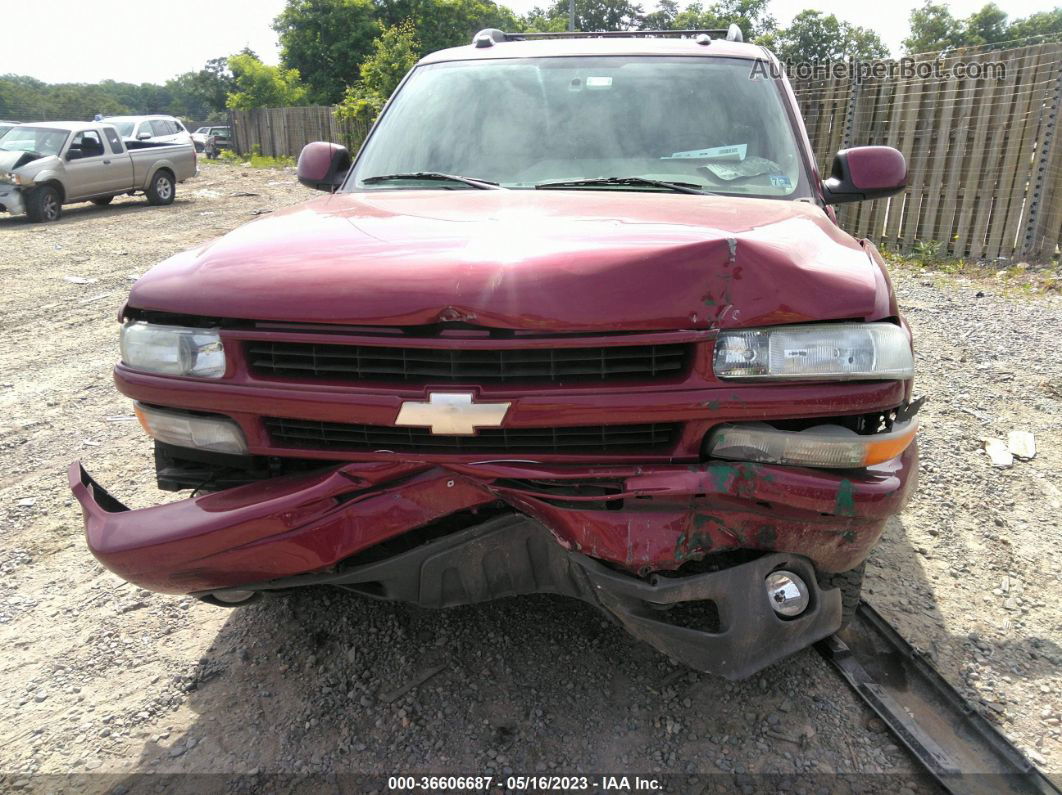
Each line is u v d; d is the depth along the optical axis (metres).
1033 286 8.02
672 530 2.00
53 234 12.86
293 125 28.56
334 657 2.71
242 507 2.11
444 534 2.25
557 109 3.28
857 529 2.07
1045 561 3.28
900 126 9.71
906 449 2.15
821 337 1.96
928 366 5.62
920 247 9.52
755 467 1.97
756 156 3.06
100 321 7.76
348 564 2.26
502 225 2.28
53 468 4.38
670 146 3.11
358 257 2.11
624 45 3.62
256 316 2.06
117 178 15.69
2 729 2.45
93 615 3.03
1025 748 2.29
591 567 2.07
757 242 1.98
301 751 2.32
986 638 2.79
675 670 2.62
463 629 2.82
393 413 2.00
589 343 1.93
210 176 23.03
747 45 3.63
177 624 2.95
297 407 2.08
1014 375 5.41
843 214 10.67
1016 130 8.80
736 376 1.96
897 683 2.54
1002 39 60.47
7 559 3.45
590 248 2.00
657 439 2.04
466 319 1.92
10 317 7.88
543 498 2.04
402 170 3.26
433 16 42.88
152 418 2.30
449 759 2.28
